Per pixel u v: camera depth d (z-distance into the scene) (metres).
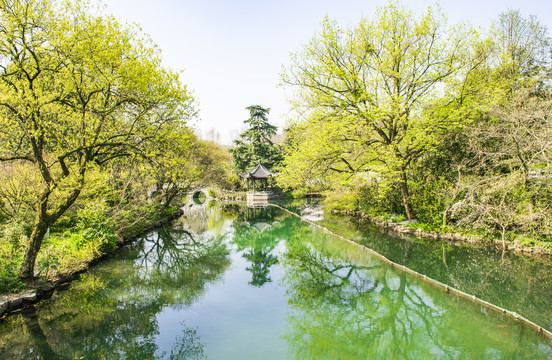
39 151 7.09
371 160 13.62
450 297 7.18
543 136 9.17
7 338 5.84
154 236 15.79
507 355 4.87
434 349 5.30
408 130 12.15
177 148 10.48
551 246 9.49
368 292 8.04
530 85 12.90
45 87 7.57
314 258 11.63
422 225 13.34
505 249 10.43
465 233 12.00
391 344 5.61
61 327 6.27
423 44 12.85
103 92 8.30
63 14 7.09
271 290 8.48
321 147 12.94
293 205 30.84
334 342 5.71
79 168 7.73
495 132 10.52
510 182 9.76
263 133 40.75
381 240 12.81
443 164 13.59
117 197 13.87
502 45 16.12
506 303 6.57
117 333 6.08
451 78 12.28
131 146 8.46
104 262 10.59
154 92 8.99
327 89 14.20
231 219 23.58
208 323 6.46
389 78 13.54
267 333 6.02
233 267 10.98
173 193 21.70
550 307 6.32
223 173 32.75
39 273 7.63
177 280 9.41
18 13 6.26
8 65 6.96
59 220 11.12
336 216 20.69
